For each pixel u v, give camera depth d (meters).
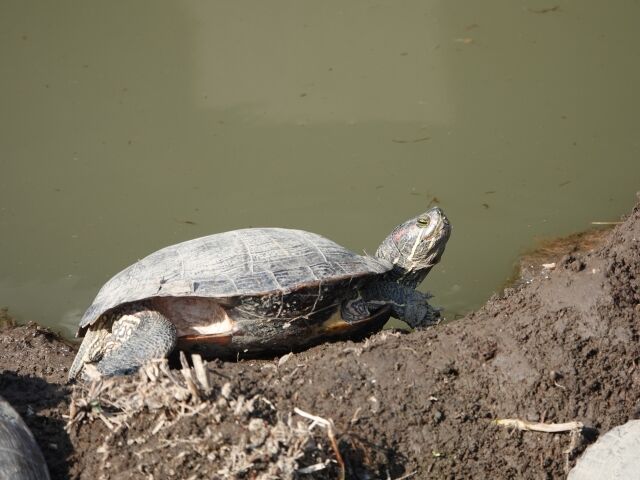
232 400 5.84
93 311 7.12
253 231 7.67
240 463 5.47
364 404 6.34
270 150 11.51
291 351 7.55
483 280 9.26
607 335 6.58
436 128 11.73
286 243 7.48
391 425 6.30
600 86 12.17
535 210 10.15
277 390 6.34
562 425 6.21
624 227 7.30
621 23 13.49
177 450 5.63
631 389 6.44
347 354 6.70
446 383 6.52
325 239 7.82
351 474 6.00
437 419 6.36
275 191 10.76
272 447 5.54
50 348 8.27
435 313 8.00
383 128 11.71
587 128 11.42
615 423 6.32
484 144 11.31
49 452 5.83
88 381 6.51
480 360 6.59
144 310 7.11
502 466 6.28
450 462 6.26
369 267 7.52
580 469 5.86
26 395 6.27
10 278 9.65
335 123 12.00
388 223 10.09
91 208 10.66
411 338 6.90
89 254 9.95
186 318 7.23
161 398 5.85
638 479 5.56
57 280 9.62
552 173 10.72
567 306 6.74
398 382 6.49
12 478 5.18
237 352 7.41
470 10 14.02
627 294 6.76
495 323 6.84
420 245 8.54
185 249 7.43
